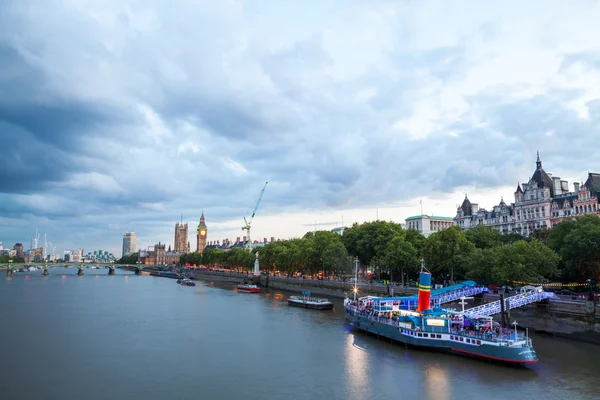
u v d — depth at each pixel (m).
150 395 60.81
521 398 57.44
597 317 83.94
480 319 83.94
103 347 89.06
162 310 146.75
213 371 71.56
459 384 63.09
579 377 65.12
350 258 192.25
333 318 125.19
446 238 143.38
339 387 63.09
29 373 71.00
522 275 105.50
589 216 129.62
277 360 77.88
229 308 150.88
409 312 90.00
